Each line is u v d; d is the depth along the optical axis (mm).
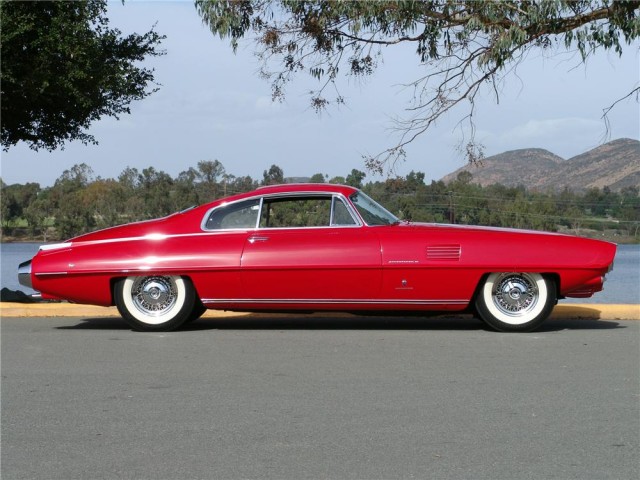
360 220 7984
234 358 6660
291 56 12250
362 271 7777
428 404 5176
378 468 4004
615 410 5043
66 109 11891
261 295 7938
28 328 8422
